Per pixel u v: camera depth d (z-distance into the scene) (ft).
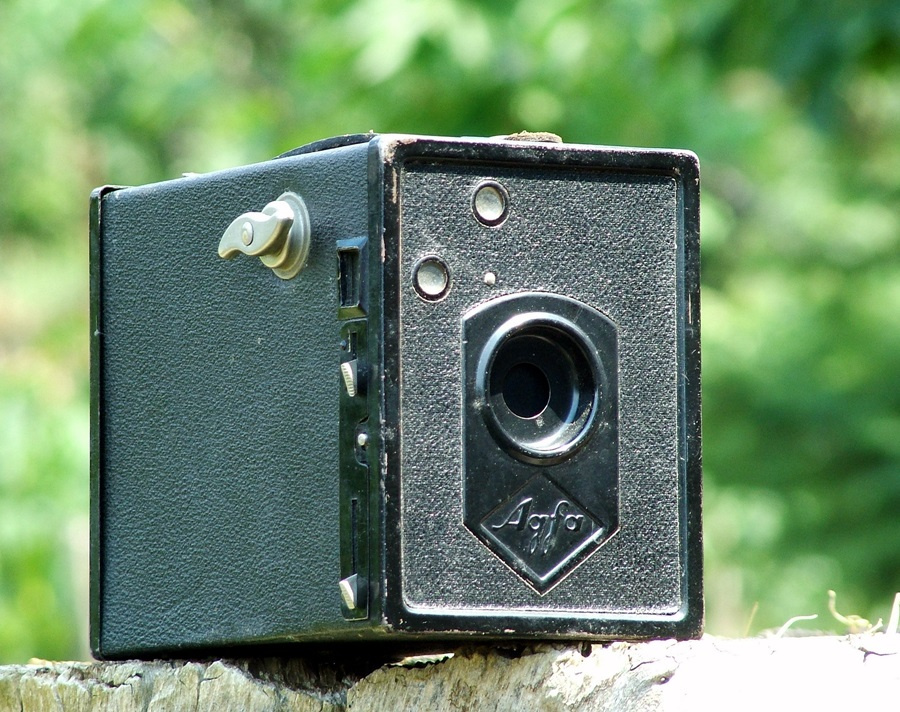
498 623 7.32
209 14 33.17
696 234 7.84
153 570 8.27
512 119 23.91
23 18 30.09
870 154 30.63
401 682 7.87
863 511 26.68
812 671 6.73
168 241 8.25
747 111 25.91
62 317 30.35
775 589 26.76
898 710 6.59
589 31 23.95
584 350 7.60
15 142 30.91
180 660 8.46
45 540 20.74
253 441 7.79
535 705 7.39
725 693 6.82
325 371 7.47
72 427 21.50
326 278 7.47
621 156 7.70
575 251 7.63
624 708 7.06
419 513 7.25
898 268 29.89
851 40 22.71
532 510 7.47
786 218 30.71
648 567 7.69
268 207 7.64
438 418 7.30
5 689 9.00
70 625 20.66
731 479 27.43
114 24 30.32
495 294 7.47
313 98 25.52
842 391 27.71
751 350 28.53
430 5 23.24
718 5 23.77
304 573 7.52
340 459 7.35
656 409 7.75
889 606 26.18
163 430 8.24
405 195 7.32
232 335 7.91
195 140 32.60
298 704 8.15
